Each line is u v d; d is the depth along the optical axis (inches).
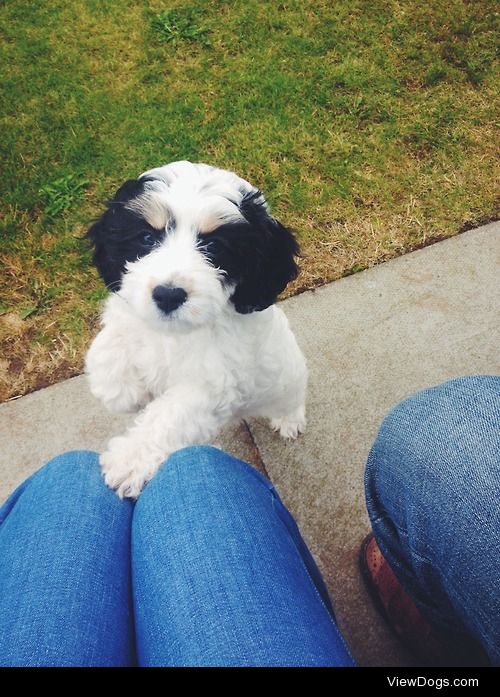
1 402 25.7
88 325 27.3
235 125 33.2
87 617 12.9
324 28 37.2
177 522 14.3
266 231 19.5
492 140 32.8
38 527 14.4
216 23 37.5
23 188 31.0
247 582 13.2
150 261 18.0
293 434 25.2
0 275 28.4
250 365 19.2
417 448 14.7
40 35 37.3
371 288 28.5
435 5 38.3
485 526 12.9
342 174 31.4
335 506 23.6
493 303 28.1
